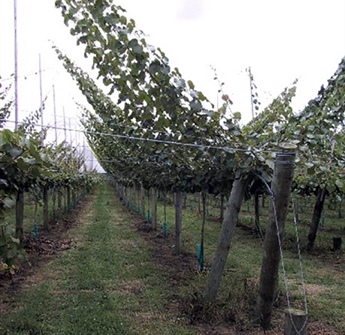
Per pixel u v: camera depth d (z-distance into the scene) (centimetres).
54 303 532
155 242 1027
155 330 444
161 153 563
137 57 327
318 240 1122
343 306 546
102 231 1192
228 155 430
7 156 310
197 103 362
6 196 315
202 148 431
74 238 1078
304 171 513
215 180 532
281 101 554
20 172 353
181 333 436
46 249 910
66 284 627
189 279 659
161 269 731
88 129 1142
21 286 620
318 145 460
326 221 1617
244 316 472
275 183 397
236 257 851
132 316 490
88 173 2227
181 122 404
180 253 870
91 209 2020
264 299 441
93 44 339
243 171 437
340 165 543
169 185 866
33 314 481
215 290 512
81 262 779
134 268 730
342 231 1355
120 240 1048
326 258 895
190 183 658
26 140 306
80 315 482
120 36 315
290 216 1723
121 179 1828
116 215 1705
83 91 652
